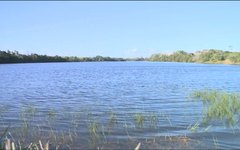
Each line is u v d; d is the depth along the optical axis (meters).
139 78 68.25
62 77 72.19
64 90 43.88
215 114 23.41
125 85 51.19
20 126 21.09
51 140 17.83
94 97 35.84
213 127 20.56
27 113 25.47
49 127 20.78
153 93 39.22
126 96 36.47
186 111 26.14
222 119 22.42
